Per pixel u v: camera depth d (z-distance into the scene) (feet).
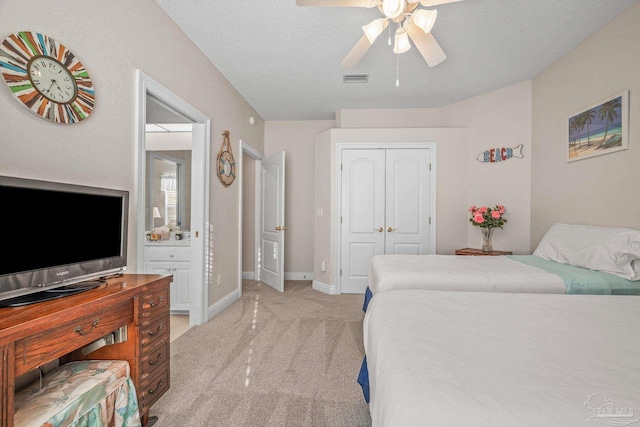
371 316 4.80
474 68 10.57
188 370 6.82
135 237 6.48
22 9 4.27
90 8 5.38
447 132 13.38
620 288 6.33
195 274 9.54
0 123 4.02
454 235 13.39
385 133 13.70
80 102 5.08
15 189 3.76
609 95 7.96
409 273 7.13
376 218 13.82
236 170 12.36
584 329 3.79
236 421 5.20
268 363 7.14
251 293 13.58
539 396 2.38
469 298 5.13
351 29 8.27
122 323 4.61
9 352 3.06
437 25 8.13
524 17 7.78
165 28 7.57
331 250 13.83
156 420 5.22
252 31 8.36
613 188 7.82
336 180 13.88
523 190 11.70
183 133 13.47
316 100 13.48
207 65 9.81
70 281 4.45
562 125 9.80
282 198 13.94
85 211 4.74
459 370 2.79
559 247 8.33
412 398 2.39
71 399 3.75
